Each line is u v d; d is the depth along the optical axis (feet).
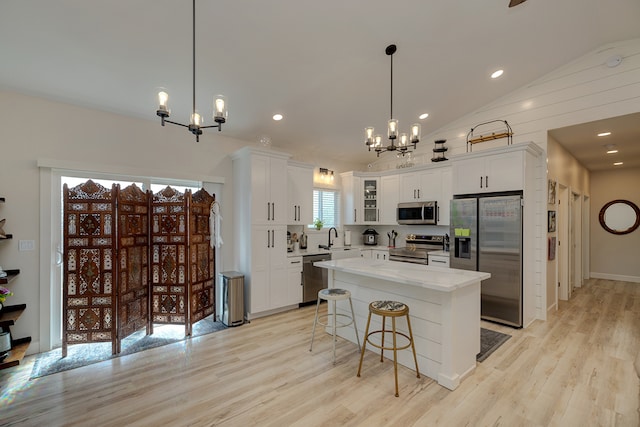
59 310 10.51
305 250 17.19
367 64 10.70
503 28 9.89
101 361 9.32
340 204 19.89
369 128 9.95
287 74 10.59
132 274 10.73
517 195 12.03
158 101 6.81
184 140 13.12
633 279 20.39
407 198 17.95
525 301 12.09
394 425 6.31
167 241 11.70
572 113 12.22
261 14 7.99
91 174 11.12
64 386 7.91
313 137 16.21
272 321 13.04
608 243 21.39
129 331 10.59
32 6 6.92
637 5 9.28
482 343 10.47
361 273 9.21
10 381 8.17
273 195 13.99
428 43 10.09
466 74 12.21
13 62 8.43
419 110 14.70
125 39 8.13
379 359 9.37
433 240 17.20
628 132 13.07
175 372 8.59
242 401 7.19
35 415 6.74
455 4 8.65
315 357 9.49
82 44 8.11
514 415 6.62
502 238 12.34
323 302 15.97
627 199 20.70
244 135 14.76
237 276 12.65
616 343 10.42
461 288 8.13
